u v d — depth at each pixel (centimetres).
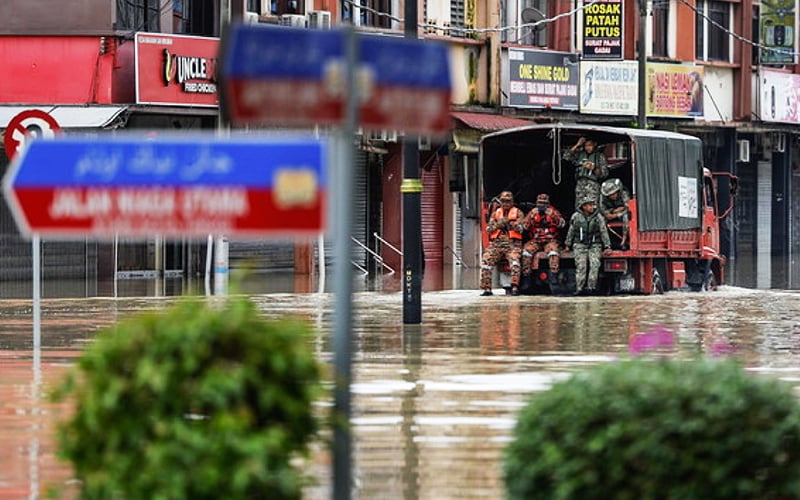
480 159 6247
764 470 1445
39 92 6994
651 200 6134
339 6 8294
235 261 7831
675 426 1423
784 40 10862
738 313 5062
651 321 4700
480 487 2048
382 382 3100
